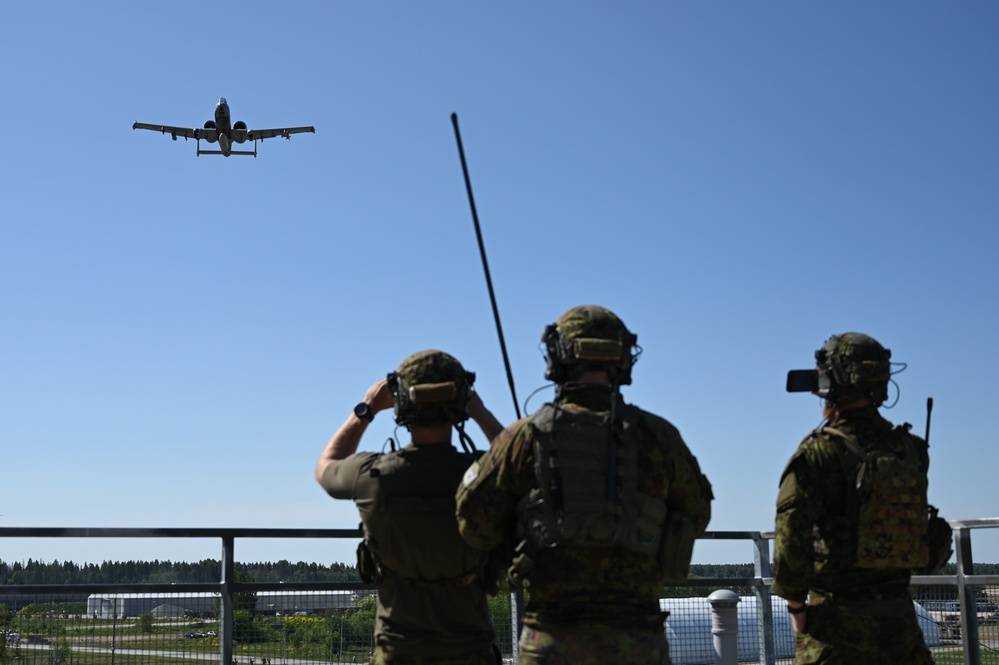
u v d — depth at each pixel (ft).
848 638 14.28
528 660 11.66
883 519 14.14
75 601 21.39
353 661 22.61
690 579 26.71
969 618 23.09
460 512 12.10
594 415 11.76
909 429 15.05
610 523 11.27
